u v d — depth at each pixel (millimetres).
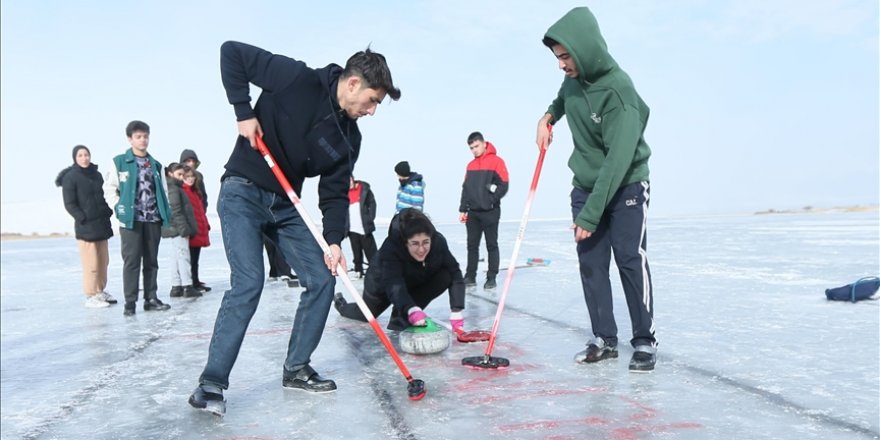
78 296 6609
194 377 2768
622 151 2537
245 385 2549
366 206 7293
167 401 2377
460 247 12109
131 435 1998
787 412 2014
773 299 4383
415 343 2992
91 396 2490
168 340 3725
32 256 17031
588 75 2633
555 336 3383
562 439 1826
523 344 3203
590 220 2602
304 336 2439
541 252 10195
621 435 1848
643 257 2660
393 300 3188
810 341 3041
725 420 1954
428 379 2559
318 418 2088
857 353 2779
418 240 3145
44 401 2457
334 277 2451
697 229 18203
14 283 8578
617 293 4910
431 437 1868
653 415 2018
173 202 5898
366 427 1979
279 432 1965
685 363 2686
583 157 2824
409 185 6484
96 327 4375
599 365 2711
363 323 4020
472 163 5852
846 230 14367
